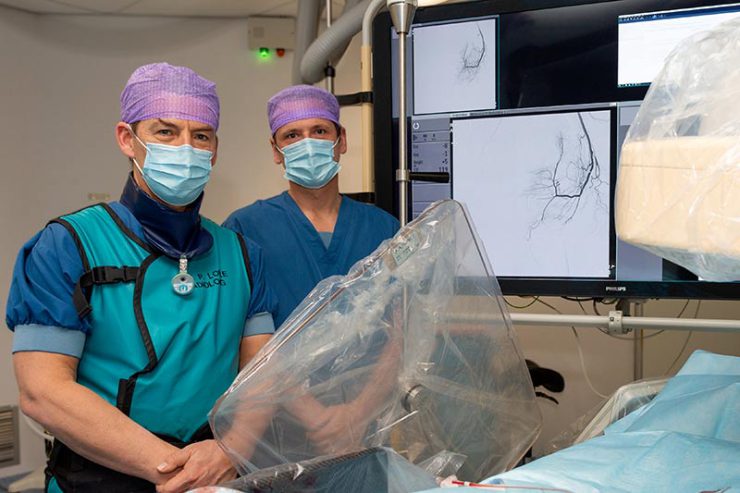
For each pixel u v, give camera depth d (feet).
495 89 4.85
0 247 10.13
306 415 2.11
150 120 3.95
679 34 4.43
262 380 2.07
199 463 3.26
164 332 3.75
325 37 7.19
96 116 10.80
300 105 5.54
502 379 2.77
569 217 4.72
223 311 4.06
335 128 5.76
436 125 4.99
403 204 3.82
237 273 4.24
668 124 1.63
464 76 4.91
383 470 1.94
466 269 2.69
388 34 5.08
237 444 2.06
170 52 10.91
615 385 8.84
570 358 8.94
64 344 3.52
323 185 5.65
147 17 10.85
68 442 3.42
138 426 3.43
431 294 2.46
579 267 4.71
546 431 8.86
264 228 5.61
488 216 4.90
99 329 3.67
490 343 2.73
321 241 5.62
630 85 4.55
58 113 10.64
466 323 2.61
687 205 1.53
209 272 4.09
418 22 4.99
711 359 3.12
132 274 3.76
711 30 1.71
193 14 10.76
